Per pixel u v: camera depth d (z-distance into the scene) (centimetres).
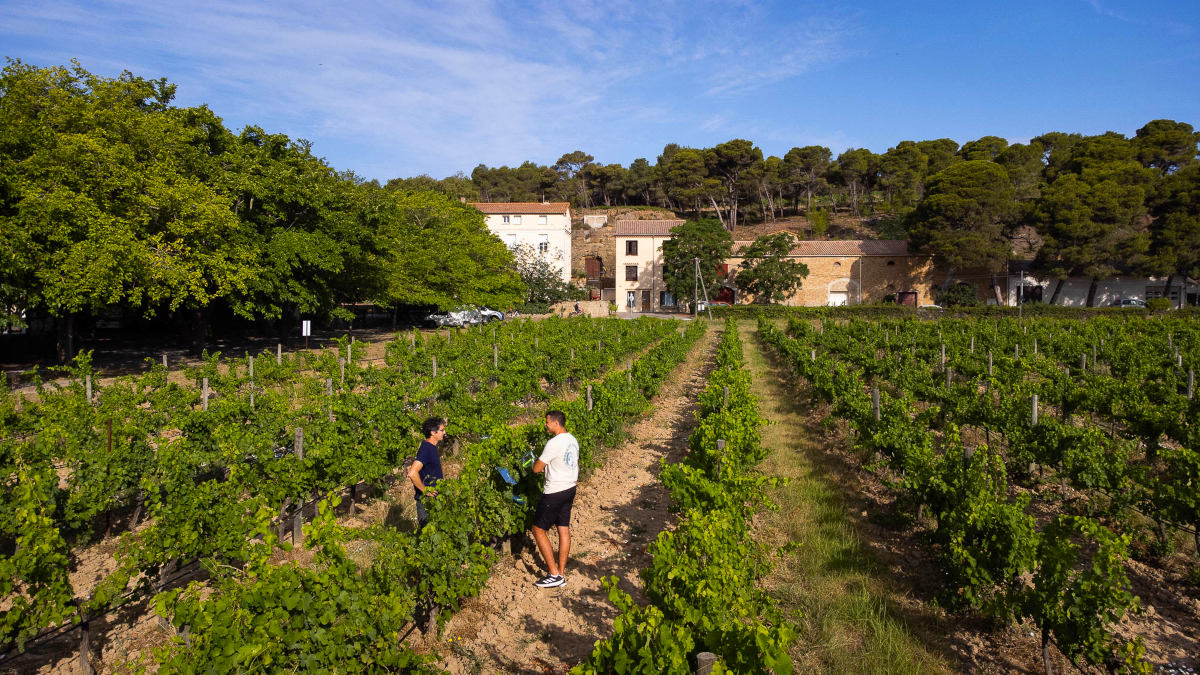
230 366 1513
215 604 340
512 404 1231
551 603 554
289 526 700
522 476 655
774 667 302
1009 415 912
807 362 1520
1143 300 5025
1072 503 788
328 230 2525
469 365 1463
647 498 823
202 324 2347
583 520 752
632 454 1041
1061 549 438
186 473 688
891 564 614
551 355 1702
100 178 1691
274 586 357
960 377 1616
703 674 310
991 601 476
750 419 867
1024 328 2495
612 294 6594
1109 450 782
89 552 642
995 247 4800
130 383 1250
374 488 804
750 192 8588
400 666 382
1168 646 495
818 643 478
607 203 10750
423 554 473
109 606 492
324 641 362
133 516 697
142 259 1686
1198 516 594
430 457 603
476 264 3962
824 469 909
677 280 5350
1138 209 4484
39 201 1543
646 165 11275
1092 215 4547
